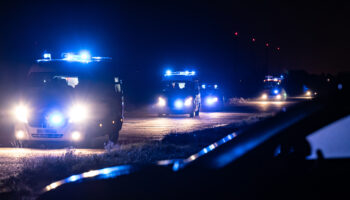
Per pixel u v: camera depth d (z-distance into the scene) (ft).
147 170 16.93
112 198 16.44
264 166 14.47
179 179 15.23
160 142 53.31
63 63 57.67
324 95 15.48
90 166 38.78
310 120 14.79
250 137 15.20
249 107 145.59
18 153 49.65
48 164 38.83
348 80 15.55
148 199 15.49
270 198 13.92
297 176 14.33
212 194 14.32
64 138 53.67
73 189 17.84
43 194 18.79
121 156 43.80
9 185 33.47
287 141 14.66
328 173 14.19
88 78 56.39
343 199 13.46
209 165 14.97
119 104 59.62
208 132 63.67
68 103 53.93
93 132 54.80
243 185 14.19
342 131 14.52
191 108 104.42
